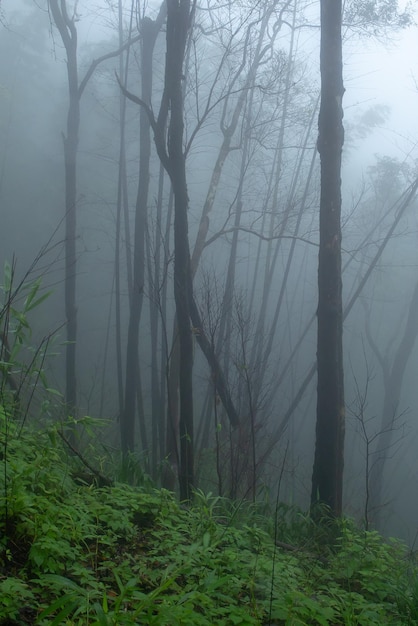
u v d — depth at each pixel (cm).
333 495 780
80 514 447
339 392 802
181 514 532
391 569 533
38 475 459
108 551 439
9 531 398
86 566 411
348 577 502
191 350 866
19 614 330
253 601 395
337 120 840
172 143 881
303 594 417
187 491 811
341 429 799
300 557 530
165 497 548
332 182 830
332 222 823
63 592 357
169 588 396
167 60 889
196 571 420
